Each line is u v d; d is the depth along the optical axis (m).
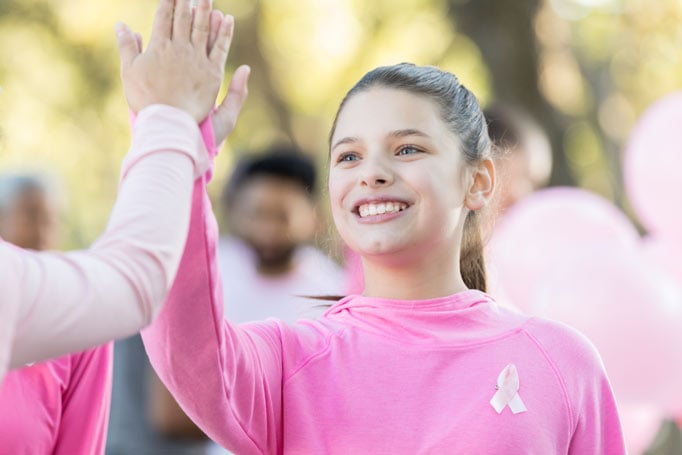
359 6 14.08
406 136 3.31
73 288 2.38
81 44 14.59
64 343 2.38
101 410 3.34
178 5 2.80
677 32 11.27
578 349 3.40
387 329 3.32
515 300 5.60
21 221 5.80
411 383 3.21
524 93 9.97
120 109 14.73
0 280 2.30
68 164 14.71
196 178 2.72
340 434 3.16
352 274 4.26
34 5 14.52
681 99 5.98
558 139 9.95
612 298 5.25
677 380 5.30
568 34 10.52
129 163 2.63
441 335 3.30
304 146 13.98
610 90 11.03
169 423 5.36
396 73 3.43
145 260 2.49
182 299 2.84
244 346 3.11
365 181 3.28
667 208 5.80
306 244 6.00
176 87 2.75
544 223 5.64
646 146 5.90
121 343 5.45
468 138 3.48
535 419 3.21
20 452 3.13
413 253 3.32
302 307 5.79
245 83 2.97
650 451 7.42
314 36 14.24
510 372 3.24
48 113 14.63
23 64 14.55
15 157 14.42
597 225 5.62
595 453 3.35
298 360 3.28
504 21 10.06
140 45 2.85
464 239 3.69
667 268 5.82
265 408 3.15
